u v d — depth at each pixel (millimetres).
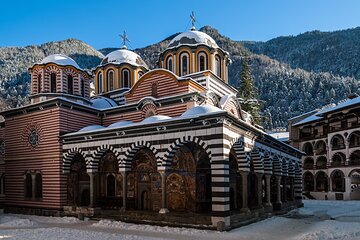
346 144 55219
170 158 23641
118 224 23828
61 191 29000
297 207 37562
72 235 19938
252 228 22016
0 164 35375
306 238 18500
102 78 40156
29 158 31609
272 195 35344
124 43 43938
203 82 33344
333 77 158875
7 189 32812
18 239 18859
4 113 33531
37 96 33344
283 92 146625
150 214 23547
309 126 66875
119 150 25875
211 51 35875
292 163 36969
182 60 35812
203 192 26438
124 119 32594
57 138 29719
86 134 27641
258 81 161500
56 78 33656
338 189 58562
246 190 24266
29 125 32062
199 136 22000
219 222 20609
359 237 18906
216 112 21203
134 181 28344
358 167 52969
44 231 21484
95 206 27234
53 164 29703
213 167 21266
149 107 30891
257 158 27141
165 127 23516
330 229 21531
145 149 27844
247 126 24328
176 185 26672
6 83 173500
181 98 28891
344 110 54938
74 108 31328
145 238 18734
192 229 21219
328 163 58375
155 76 32094
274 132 85938
